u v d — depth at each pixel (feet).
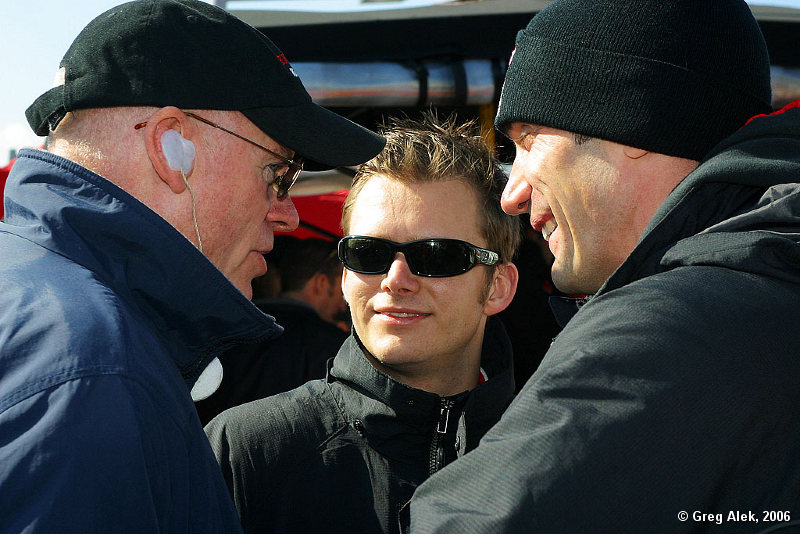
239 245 3.98
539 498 2.73
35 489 2.55
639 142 3.65
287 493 4.84
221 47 3.69
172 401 3.09
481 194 5.16
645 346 2.86
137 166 3.52
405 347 4.95
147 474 2.82
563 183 3.90
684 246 3.21
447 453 4.97
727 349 2.83
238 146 3.80
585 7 3.80
